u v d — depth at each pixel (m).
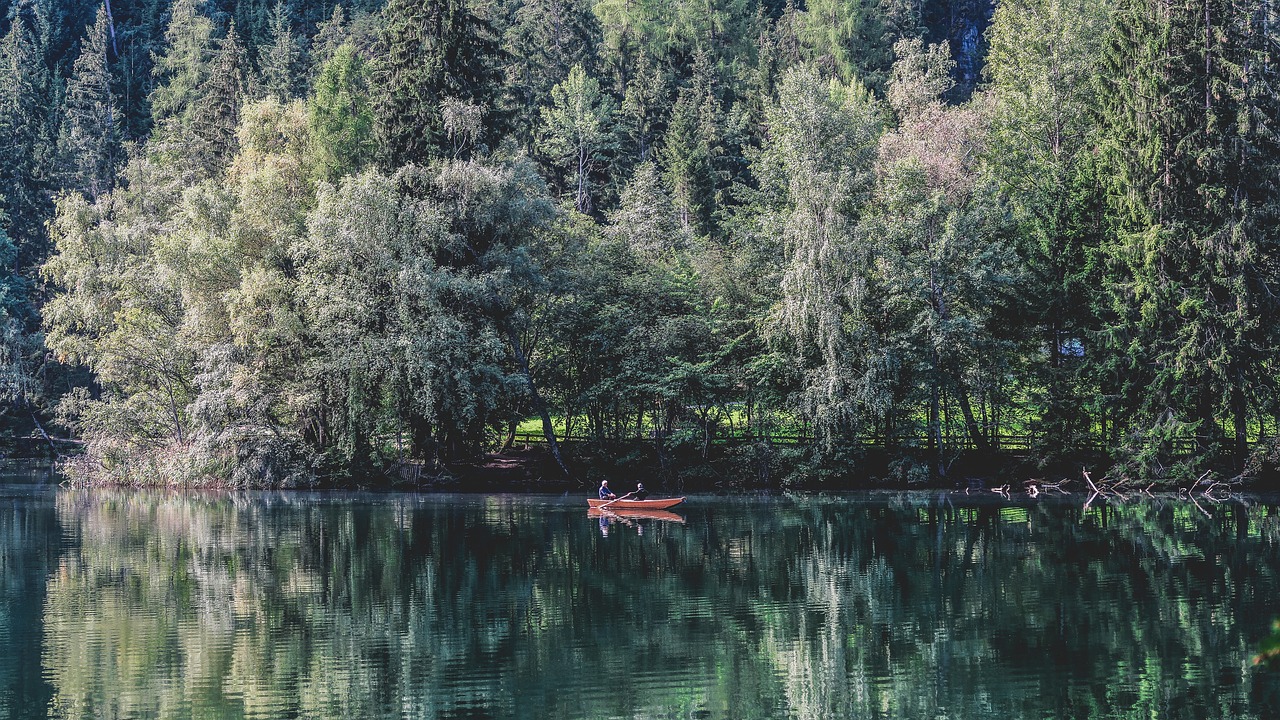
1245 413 50.38
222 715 17.86
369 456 55.66
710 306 57.16
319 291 50.19
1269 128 48.84
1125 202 50.41
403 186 52.56
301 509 46.12
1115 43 52.22
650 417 61.50
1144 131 49.31
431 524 40.66
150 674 20.16
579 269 55.69
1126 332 50.16
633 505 44.53
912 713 18.11
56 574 30.08
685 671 20.55
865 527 39.19
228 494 53.22
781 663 21.00
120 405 57.53
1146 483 51.09
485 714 18.00
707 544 35.25
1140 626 23.48
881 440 56.00
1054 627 23.52
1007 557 32.16
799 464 54.66
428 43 54.91
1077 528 38.31
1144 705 18.39
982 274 50.69
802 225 51.59
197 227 55.81
